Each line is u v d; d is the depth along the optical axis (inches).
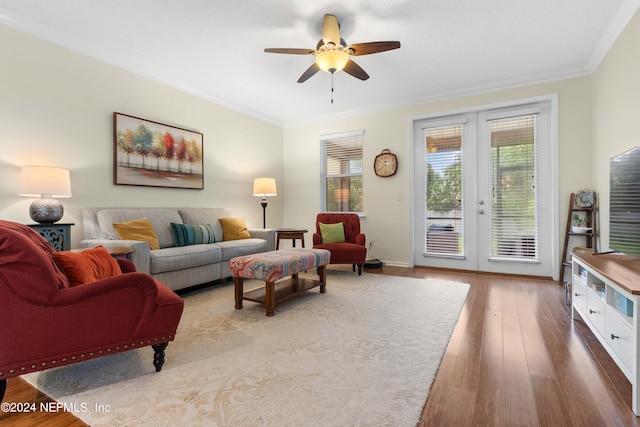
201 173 169.5
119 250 98.7
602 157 129.5
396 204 189.2
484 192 168.7
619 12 101.0
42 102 111.5
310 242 221.9
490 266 168.2
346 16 102.8
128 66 136.6
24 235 56.1
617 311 63.5
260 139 210.5
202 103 171.2
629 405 54.3
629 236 82.3
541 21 106.0
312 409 53.2
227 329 89.2
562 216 148.4
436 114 177.5
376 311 104.8
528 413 52.2
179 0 95.3
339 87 165.2
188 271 125.0
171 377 63.6
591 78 142.3
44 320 53.4
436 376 64.3
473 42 119.3
